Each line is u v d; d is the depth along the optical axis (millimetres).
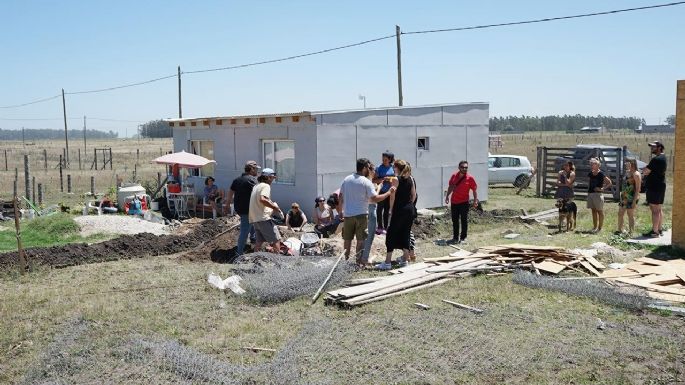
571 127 189250
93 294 8539
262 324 7152
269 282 8383
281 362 5797
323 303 8047
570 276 9359
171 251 11906
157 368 5781
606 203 20766
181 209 18609
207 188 17938
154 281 9273
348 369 5742
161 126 196250
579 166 22844
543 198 22203
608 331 6801
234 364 5887
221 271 9891
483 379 5516
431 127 18328
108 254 11289
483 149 20109
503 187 26234
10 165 47656
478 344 6363
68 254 10969
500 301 8023
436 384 5402
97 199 21406
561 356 6012
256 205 10359
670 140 75750
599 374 5594
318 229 13047
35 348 6414
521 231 14172
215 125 18938
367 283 8695
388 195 9898
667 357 6008
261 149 17359
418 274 9070
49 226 14117
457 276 9242
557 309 7656
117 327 7031
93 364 5906
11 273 9789
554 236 13211
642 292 8227
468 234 13992
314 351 6180
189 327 7074
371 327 6969
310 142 15688
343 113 16031
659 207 12336
